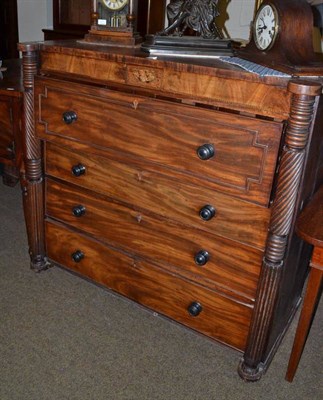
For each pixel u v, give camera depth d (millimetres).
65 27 2807
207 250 1332
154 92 1233
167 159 1264
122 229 1502
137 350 1476
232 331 1377
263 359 1394
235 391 1347
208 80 1132
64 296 1702
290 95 1028
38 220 1718
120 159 1370
